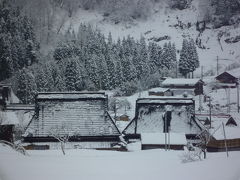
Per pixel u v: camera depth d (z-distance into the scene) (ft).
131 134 118.93
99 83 177.27
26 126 126.82
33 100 162.81
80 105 117.60
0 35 183.11
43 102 118.01
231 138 107.86
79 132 112.47
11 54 179.52
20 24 194.70
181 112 121.08
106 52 189.47
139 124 120.37
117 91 177.37
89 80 176.45
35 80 167.53
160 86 177.17
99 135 112.47
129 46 191.52
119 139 113.50
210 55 189.78
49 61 185.06
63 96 119.03
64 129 112.78
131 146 110.93
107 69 179.52
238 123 119.96
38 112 116.57
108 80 178.50
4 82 167.73
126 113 157.89
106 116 116.16
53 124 114.32
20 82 164.66
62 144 96.73
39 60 186.91
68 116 115.85
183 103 122.21
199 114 138.62
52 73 174.09
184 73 184.65
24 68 172.14
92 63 179.42
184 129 118.42
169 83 173.37
